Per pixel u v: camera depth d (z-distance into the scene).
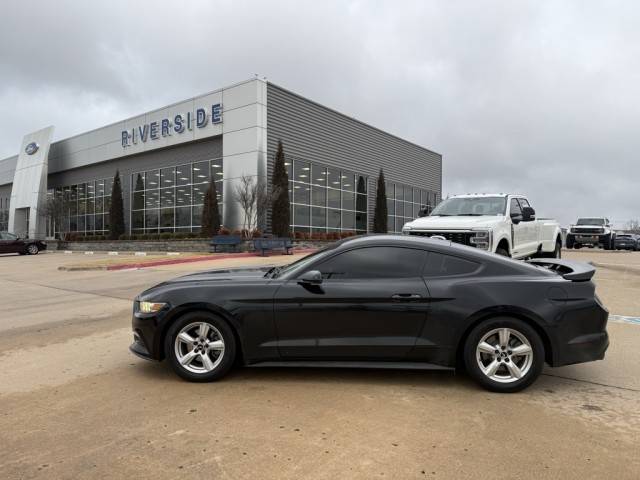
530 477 2.71
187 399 3.94
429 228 8.92
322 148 29.52
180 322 4.33
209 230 25.59
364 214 33.44
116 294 10.38
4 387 4.29
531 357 4.05
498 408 3.75
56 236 39.03
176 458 2.93
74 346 5.80
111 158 33.53
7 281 13.69
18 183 41.69
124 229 33.12
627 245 32.44
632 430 3.35
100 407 3.78
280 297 4.24
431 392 4.11
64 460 2.91
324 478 2.70
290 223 26.97
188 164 28.95
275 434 3.27
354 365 4.24
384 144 35.59
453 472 2.77
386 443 3.14
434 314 4.14
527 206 11.41
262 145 25.08
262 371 4.67
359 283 4.26
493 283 4.17
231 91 25.91
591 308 4.13
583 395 4.05
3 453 3.01
